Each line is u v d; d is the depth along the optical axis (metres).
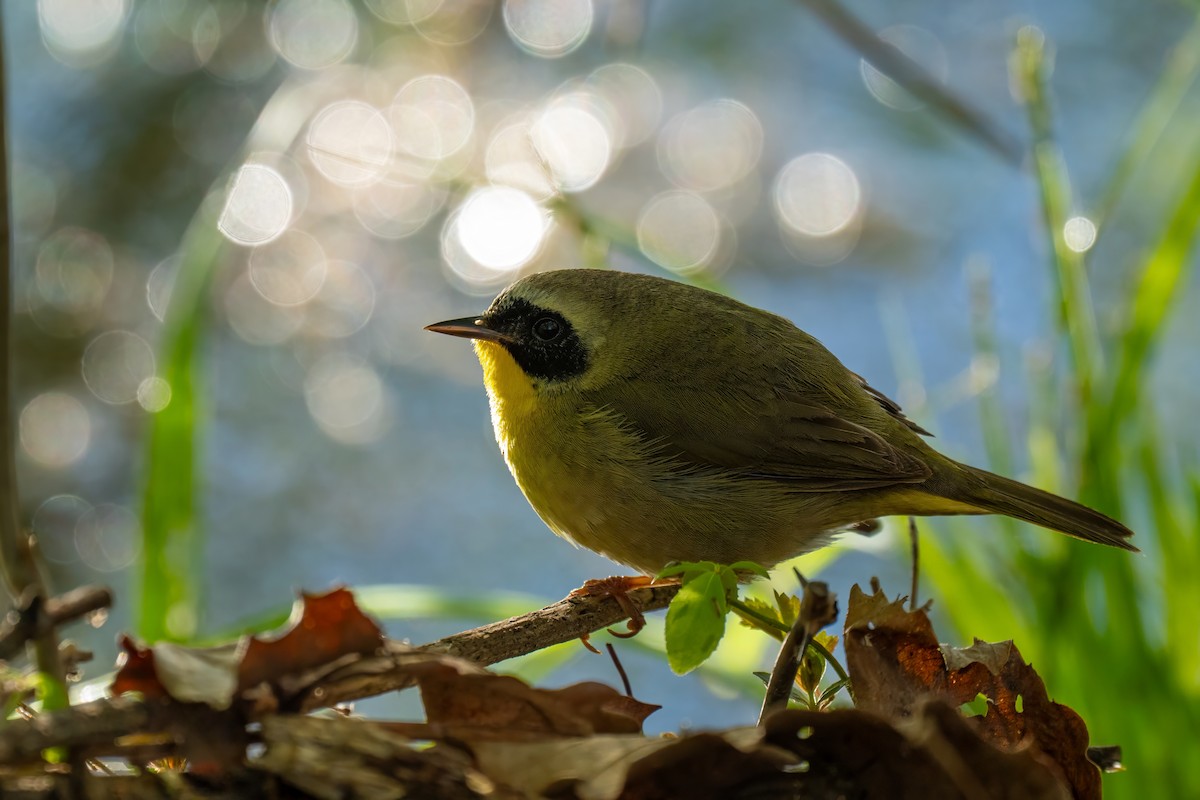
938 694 4.86
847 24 10.70
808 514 7.65
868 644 4.95
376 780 4.03
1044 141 7.96
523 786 4.05
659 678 11.26
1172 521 7.70
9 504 5.82
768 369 7.86
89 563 11.98
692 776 4.21
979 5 16.69
